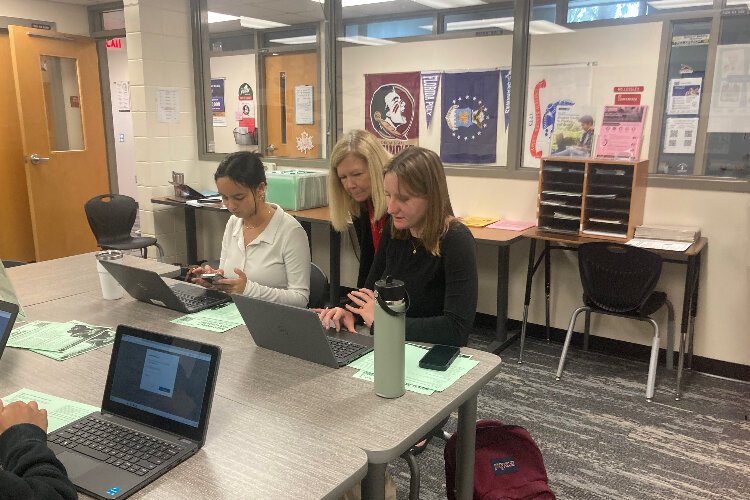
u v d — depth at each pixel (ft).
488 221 11.68
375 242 7.33
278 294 6.72
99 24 19.16
